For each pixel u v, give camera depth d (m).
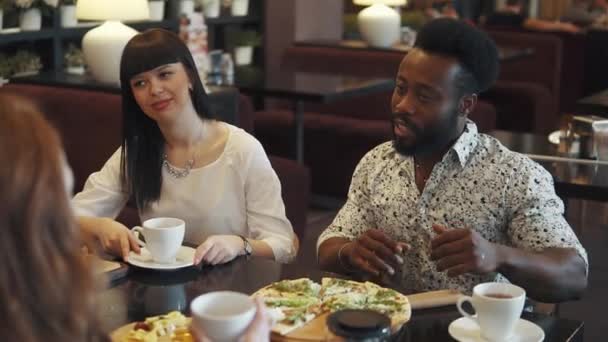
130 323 1.61
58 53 4.65
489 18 8.24
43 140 0.88
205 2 5.69
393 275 1.94
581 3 9.09
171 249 1.93
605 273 4.17
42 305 0.86
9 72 4.46
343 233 2.05
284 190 4.05
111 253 2.03
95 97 3.62
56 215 0.87
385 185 2.01
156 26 5.13
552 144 3.30
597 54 7.94
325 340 1.48
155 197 2.32
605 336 3.42
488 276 1.92
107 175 2.43
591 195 2.74
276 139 5.45
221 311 1.25
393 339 1.55
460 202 1.92
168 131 2.28
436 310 1.70
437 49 1.84
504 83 6.69
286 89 4.69
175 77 2.24
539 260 1.76
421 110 1.85
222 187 2.30
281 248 2.25
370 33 5.95
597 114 3.83
